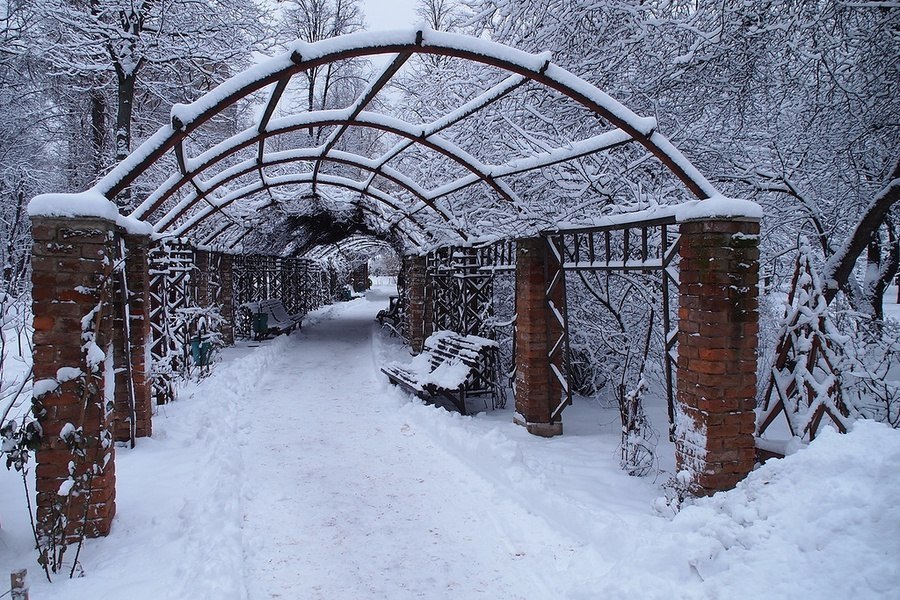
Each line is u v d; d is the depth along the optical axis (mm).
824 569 2420
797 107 6984
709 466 4090
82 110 13586
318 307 28094
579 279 8562
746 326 4125
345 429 7230
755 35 6191
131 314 6262
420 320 12828
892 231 8516
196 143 12531
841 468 2875
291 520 4520
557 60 6770
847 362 5016
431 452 6254
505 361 9539
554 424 6602
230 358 11875
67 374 3758
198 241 11352
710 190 4297
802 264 4836
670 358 4938
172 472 5258
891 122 6590
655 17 6504
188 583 3279
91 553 3703
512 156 7191
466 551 4004
